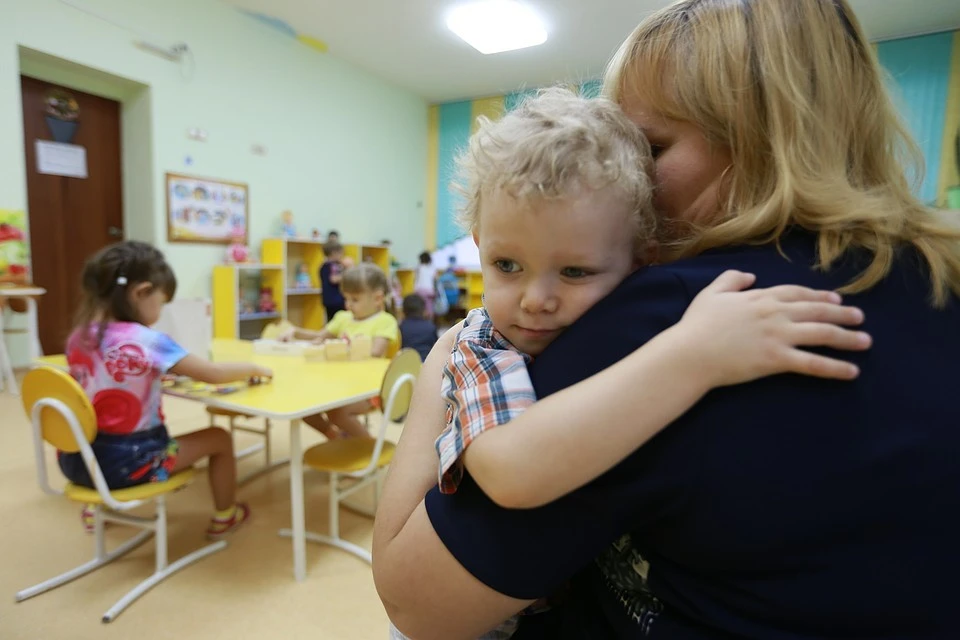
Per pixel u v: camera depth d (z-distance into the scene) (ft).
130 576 5.83
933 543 1.15
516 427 1.35
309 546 6.56
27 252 12.78
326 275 18.19
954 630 1.14
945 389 1.22
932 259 1.39
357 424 8.57
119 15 13.76
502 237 1.65
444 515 1.55
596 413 1.26
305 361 8.14
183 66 15.30
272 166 18.21
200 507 7.42
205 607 5.39
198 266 16.22
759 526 1.19
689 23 1.69
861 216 1.41
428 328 11.77
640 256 1.77
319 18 16.94
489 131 1.74
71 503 7.27
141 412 5.55
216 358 8.18
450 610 1.55
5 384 12.01
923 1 14.90
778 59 1.52
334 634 5.09
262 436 10.02
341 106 20.54
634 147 1.68
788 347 1.23
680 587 1.37
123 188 15.48
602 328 1.48
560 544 1.37
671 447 1.25
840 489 1.16
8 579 5.69
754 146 1.54
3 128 12.17
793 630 1.23
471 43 18.13
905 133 1.68
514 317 1.73
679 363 1.26
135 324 5.69
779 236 1.49
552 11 15.64
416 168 24.85
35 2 12.33
